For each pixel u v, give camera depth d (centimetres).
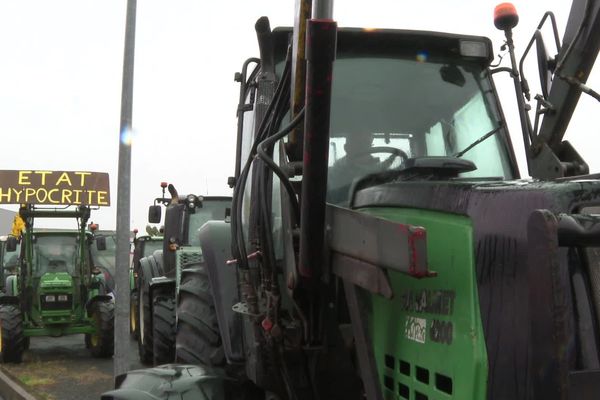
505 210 206
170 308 851
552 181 218
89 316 1144
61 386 834
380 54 357
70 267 1177
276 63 361
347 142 337
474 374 207
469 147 345
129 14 677
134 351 1177
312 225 263
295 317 318
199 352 425
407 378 243
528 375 192
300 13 284
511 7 350
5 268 1323
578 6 344
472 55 358
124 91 675
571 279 190
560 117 342
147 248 1441
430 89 354
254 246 341
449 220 229
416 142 343
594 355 188
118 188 673
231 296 397
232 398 361
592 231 180
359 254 251
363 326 268
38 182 1161
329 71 239
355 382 304
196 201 1042
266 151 288
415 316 240
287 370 321
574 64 336
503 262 204
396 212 258
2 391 857
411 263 214
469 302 213
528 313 194
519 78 356
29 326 1109
